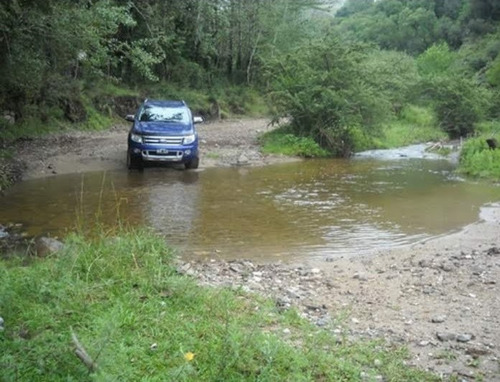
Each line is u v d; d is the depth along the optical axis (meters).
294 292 6.92
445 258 8.61
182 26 41.50
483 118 34.78
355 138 24.38
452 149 25.66
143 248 7.11
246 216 11.40
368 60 27.17
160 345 4.80
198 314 5.59
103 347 4.25
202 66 44.59
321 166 19.31
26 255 7.69
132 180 14.95
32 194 12.81
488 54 63.50
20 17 16.89
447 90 33.62
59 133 24.67
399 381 4.65
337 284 7.37
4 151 17.53
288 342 5.20
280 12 48.88
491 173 17.17
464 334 5.68
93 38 19.58
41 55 19.59
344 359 4.95
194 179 15.51
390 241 9.80
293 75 23.41
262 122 37.94
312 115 22.73
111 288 5.96
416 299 6.78
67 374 4.14
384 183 15.94
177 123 16.88
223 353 4.57
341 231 10.42
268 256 8.77
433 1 98.00
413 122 35.22
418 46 90.50
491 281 7.42
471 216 11.77
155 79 27.09
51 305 5.43
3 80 20.00
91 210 11.34
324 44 23.50
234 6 45.41
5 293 5.31
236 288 6.75
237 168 17.92
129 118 17.20
